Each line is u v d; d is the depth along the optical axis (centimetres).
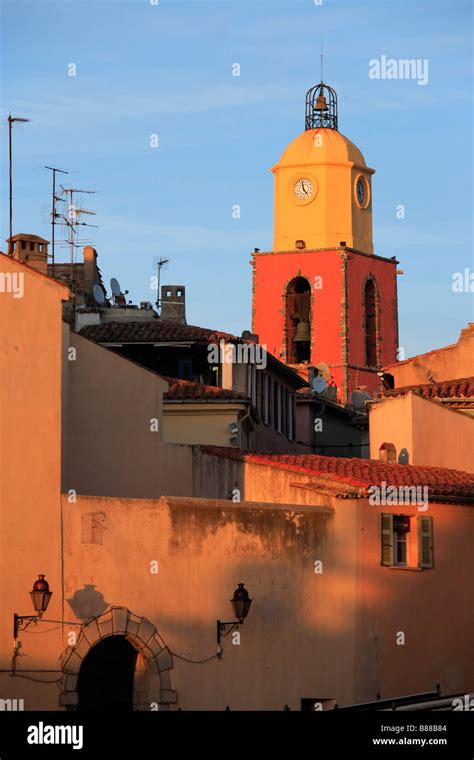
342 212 16112
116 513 5769
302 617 6138
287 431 10219
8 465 5625
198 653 5878
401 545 6500
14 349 5691
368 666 6278
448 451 7481
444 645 6538
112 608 5722
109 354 6938
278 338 15938
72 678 5625
